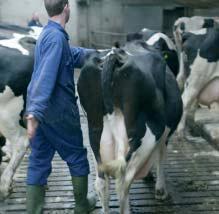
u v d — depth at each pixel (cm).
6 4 2405
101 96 470
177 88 567
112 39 2412
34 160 489
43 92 435
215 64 824
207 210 575
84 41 2455
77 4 2417
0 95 590
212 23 974
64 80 475
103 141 479
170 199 608
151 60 508
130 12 2331
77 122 492
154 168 685
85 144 840
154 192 627
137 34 730
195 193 629
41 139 484
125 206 481
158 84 504
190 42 833
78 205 517
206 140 896
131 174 477
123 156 463
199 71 829
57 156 800
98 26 2433
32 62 591
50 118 473
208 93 851
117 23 2403
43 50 454
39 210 491
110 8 2395
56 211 579
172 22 2255
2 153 720
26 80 589
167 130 557
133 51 529
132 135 468
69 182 671
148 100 472
